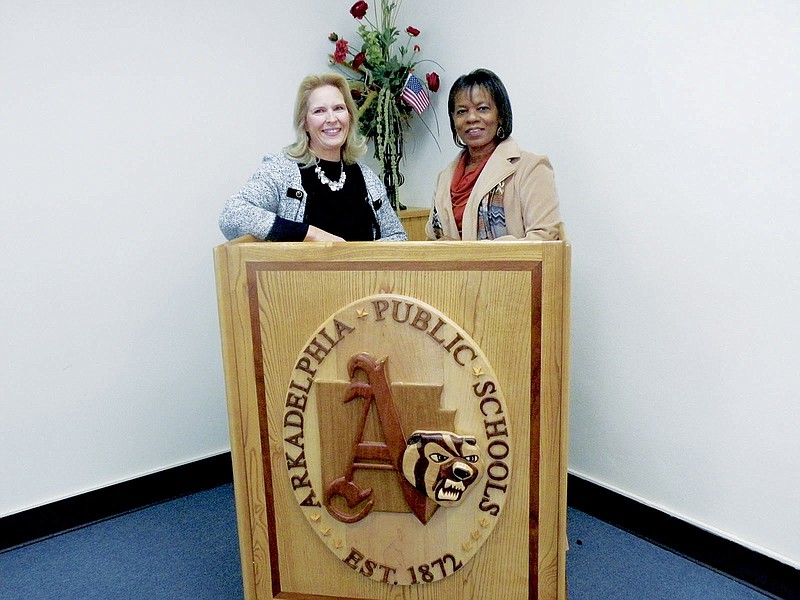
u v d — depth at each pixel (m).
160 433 2.68
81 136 2.34
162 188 2.53
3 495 2.38
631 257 2.23
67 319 2.40
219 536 2.45
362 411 1.55
